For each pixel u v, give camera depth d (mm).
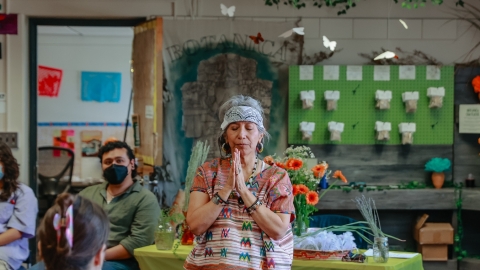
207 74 6074
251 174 2906
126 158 4414
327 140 6047
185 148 6109
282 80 6086
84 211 1688
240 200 2848
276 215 2801
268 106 6066
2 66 6176
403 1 6094
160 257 3928
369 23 6105
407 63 6094
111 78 9172
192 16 6125
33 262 6289
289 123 6016
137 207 4414
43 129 9148
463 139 6082
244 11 6102
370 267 3572
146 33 5949
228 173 2932
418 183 6039
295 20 6105
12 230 4594
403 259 3777
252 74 6066
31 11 6160
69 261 1650
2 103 6184
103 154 4426
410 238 6109
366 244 4523
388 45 6109
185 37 6090
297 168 3938
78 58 9148
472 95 6066
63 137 9148
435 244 5812
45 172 8836
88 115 9195
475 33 6090
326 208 5801
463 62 6102
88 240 1672
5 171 4633
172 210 4285
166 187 6102
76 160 9141
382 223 6125
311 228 4223
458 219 5816
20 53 6172
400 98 6039
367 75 6012
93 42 9148
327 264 3639
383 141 6047
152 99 5848
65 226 1642
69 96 9172
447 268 5816
